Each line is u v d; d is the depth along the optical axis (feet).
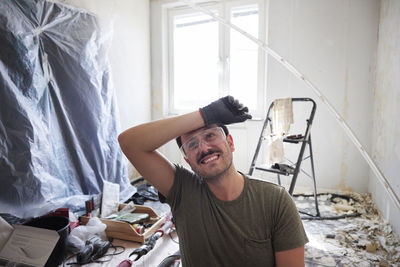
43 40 6.56
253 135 10.95
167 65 12.50
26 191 5.82
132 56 11.08
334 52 9.57
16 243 4.75
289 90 10.17
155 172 3.09
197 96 12.28
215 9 11.34
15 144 5.69
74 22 7.36
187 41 12.10
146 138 2.91
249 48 11.11
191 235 2.93
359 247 6.29
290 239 2.77
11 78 5.74
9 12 5.72
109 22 8.70
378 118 8.55
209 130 2.89
